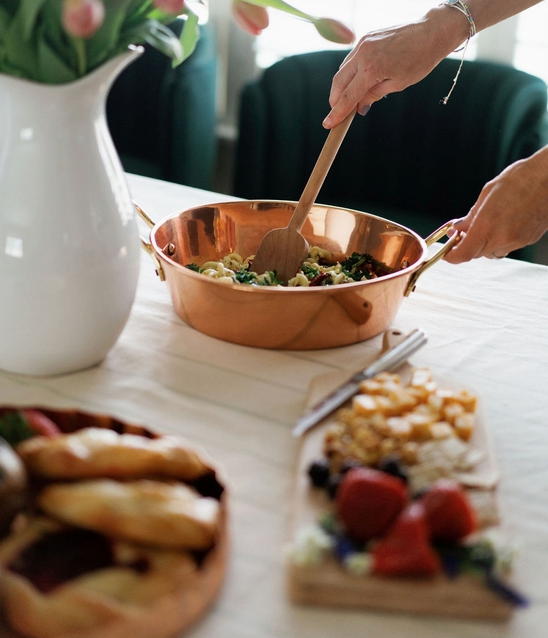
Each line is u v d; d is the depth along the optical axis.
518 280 1.09
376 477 0.51
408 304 0.98
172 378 0.76
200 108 2.10
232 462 0.64
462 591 0.49
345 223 1.02
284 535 0.56
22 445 0.51
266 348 0.84
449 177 1.92
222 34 2.55
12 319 0.70
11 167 0.66
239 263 1.01
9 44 0.61
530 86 1.74
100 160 0.69
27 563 0.46
